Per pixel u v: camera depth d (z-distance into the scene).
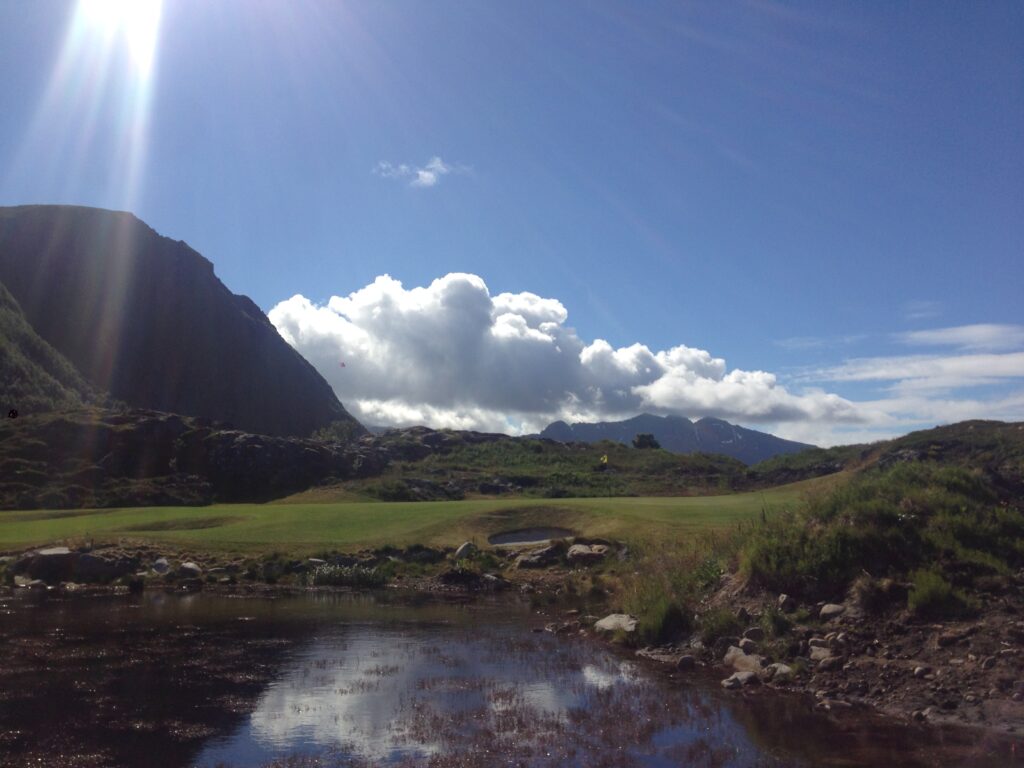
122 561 26.34
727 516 31.25
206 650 15.57
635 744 10.05
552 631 18.02
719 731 10.55
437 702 12.01
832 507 17.67
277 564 27.25
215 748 9.85
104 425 58.66
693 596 17.27
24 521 33.69
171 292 157.75
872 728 10.62
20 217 154.12
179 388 147.00
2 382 94.12
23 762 9.26
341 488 55.53
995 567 14.82
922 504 16.89
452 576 26.61
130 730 10.49
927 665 12.44
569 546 28.98
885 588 14.62
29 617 19.06
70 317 142.88
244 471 56.53
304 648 15.95
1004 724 10.52
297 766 9.23
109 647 15.66
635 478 65.62
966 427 46.12
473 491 59.09
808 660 13.51
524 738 10.30
